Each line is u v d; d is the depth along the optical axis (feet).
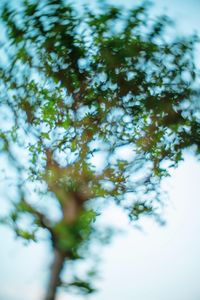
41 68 21.21
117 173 21.34
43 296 18.26
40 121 21.20
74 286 18.29
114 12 20.88
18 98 21.45
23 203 19.19
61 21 20.49
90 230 18.26
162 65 21.74
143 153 21.83
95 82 21.39
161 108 21.54
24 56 20.88
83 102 21.38
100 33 20.90
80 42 20.86
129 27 20.98
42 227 19.27
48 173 20.66
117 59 20.80
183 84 22.04
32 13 20.31
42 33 20.52
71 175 20.51
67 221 18.60
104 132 21.50
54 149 21.03
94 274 18.51
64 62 20.97
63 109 21.12
